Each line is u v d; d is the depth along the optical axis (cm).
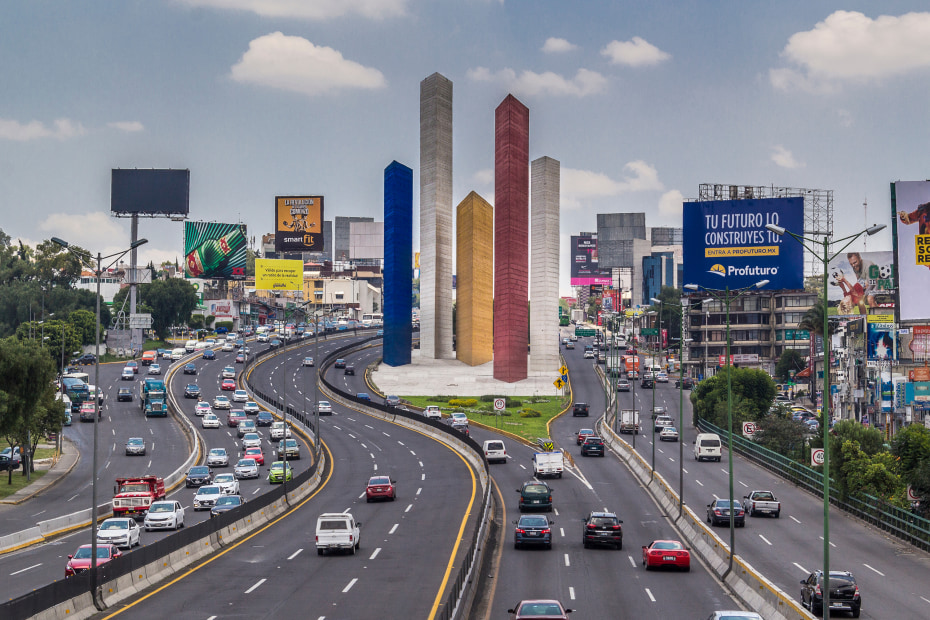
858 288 16188
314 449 10381
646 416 14838
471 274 17562
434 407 13738
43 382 8538
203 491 7431
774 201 15088
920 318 11081
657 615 3728
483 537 5125
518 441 11781
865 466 7138
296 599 3872
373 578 4344
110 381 17262
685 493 7812
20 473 9794
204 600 3866
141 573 4200
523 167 16875
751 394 13412
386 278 17925
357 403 14688
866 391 12425
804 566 5044
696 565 4981
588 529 5438
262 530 5956
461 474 8819
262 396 15000
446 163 17938
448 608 3020
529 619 3041
